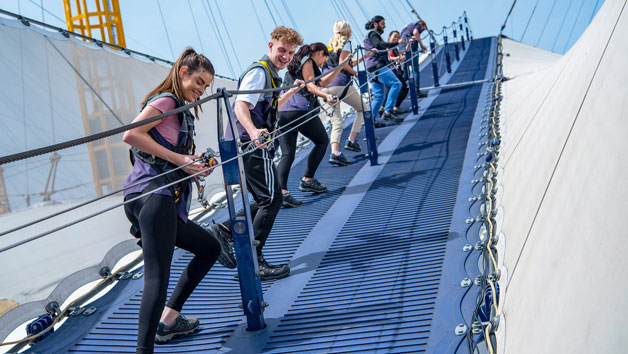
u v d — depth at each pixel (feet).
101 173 14.79
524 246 8.15
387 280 10.39
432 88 37.52
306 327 9.03
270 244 13.60
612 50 7.61
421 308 8.97
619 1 8.59
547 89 15.03
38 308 10.07
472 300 8.91
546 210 7.69
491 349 7.28
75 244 12.14
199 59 7.77
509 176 12.76
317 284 10.85
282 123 15.58
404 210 14.52
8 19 13.32
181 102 7.84
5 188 12.19
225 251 10.37
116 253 12.35
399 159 20.27
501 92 29.30
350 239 13.05
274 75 11.10
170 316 8.85
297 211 16.01
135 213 7.65
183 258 12.85
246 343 8.76
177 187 7.75
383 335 8.33
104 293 11.27
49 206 12.86
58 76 14.23
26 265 10.93
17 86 13.05
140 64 17.34
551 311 5.76
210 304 10.42
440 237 12.01
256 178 11.07
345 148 23.02
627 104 6.07
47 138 13.53
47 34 14.17
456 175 16.84
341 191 17.44
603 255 5.10
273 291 10.87
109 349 8.79
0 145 12.35
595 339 4.58
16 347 9.14
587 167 6.54
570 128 8.20
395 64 27.12
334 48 20.66
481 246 10.80
